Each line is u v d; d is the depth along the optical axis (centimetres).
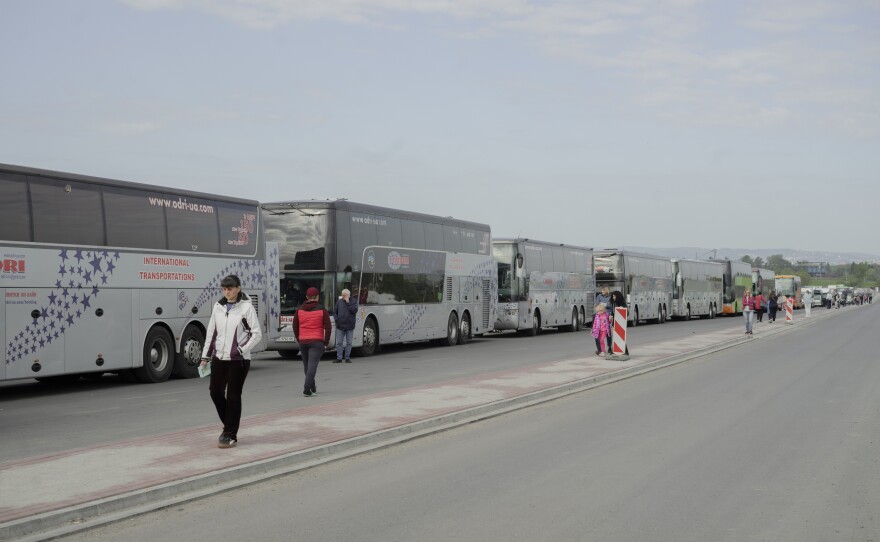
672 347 3002
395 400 1535
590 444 1137
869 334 4162
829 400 1596
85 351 1831
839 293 12900
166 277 2055
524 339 3925
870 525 741
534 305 4212
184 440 1121
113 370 1914
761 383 1905
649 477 930
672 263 6406
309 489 884
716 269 7562
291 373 2241
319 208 2666
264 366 2509
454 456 1062
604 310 2548
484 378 1925
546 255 4416
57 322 1770
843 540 697
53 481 874
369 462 1028
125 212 1948
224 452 1034
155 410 1516
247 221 2347
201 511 795
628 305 5322
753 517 765
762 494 852
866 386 1838
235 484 898
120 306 1922
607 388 1834
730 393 1714
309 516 773
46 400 1722
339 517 768
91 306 1848
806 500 827
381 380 1986
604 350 2680
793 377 2038
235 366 1065
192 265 2138
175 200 2097
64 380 2178
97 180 1888
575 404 1566
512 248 4031
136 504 816
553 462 1016
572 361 2389
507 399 1545
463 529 726
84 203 1847
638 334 4238
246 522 754
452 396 1593
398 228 3009
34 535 712
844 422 1323
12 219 1691
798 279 11531
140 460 984
